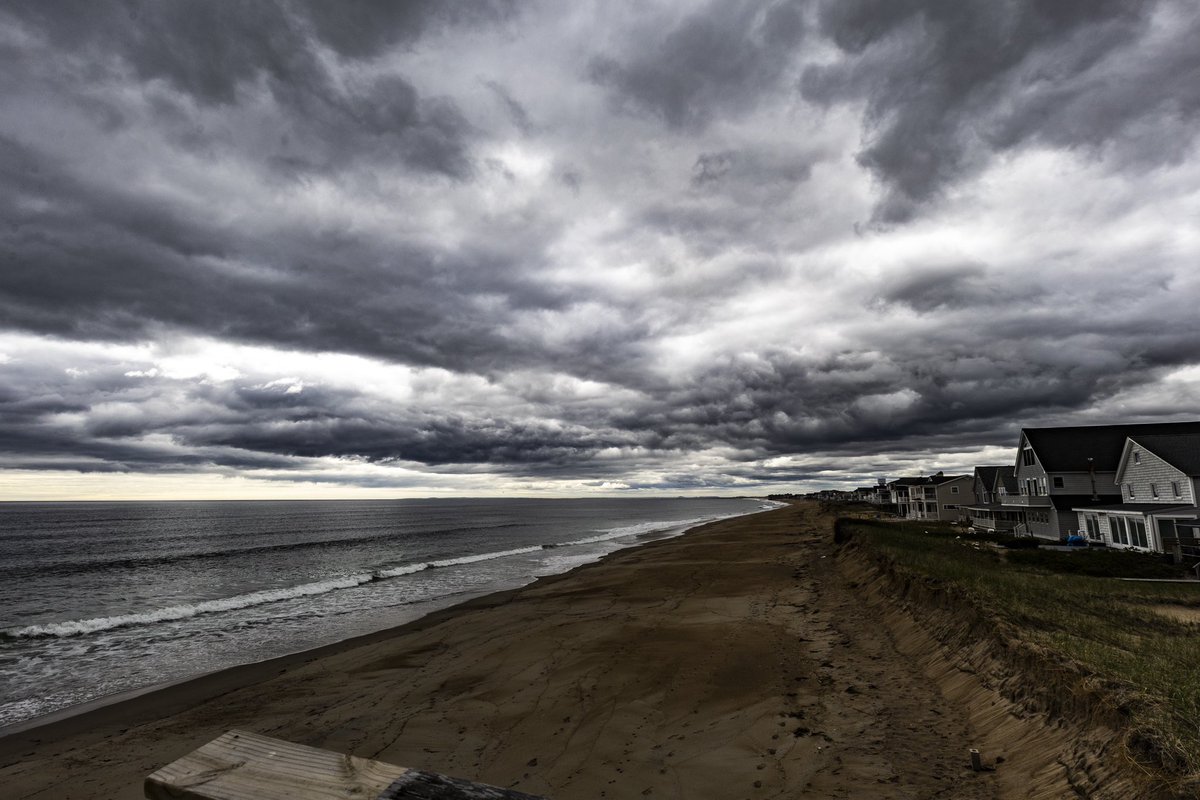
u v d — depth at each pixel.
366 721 9.99
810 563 27.86
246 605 24.14
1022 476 41.34
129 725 11.06
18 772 9.04
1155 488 31.25
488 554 44.06
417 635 17.23
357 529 79.00
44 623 21.84
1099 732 5.52
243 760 1.25
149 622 21.08
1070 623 9.82
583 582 26.39
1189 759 4.51
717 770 7.19
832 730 7.93
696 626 15.14
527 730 9.07
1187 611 13.46
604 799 6.77
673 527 77.88
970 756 6.53
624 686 10.70
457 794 1.15
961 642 9.79
